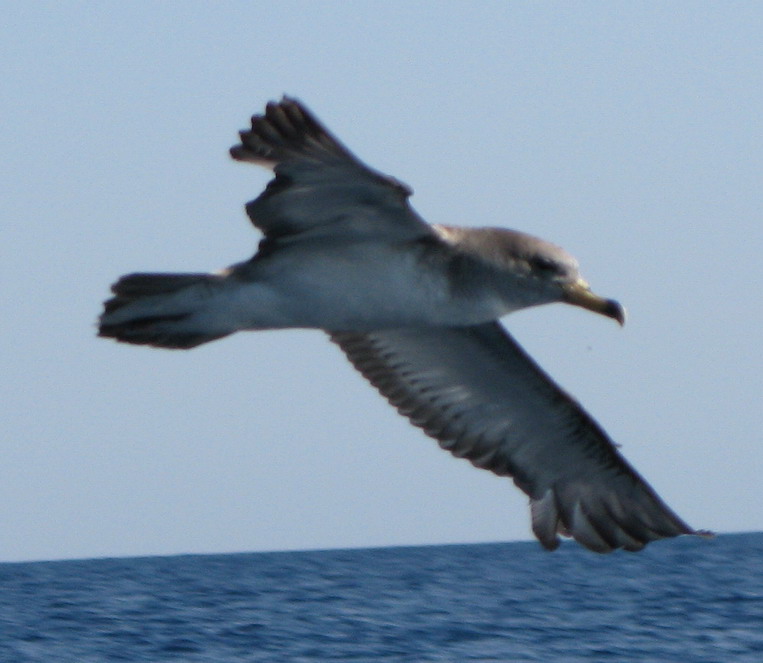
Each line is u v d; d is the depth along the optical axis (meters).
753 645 27.61
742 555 62.25
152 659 26.55
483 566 55.94
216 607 35.75
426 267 13.09
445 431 15.70
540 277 13.35
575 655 26.55
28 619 33.06
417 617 32.66
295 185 12.27
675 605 34.94
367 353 15.55
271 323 13.45
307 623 31.62
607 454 15.28
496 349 14.99
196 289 13.20
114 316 13.45
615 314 13.43
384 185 12.01
